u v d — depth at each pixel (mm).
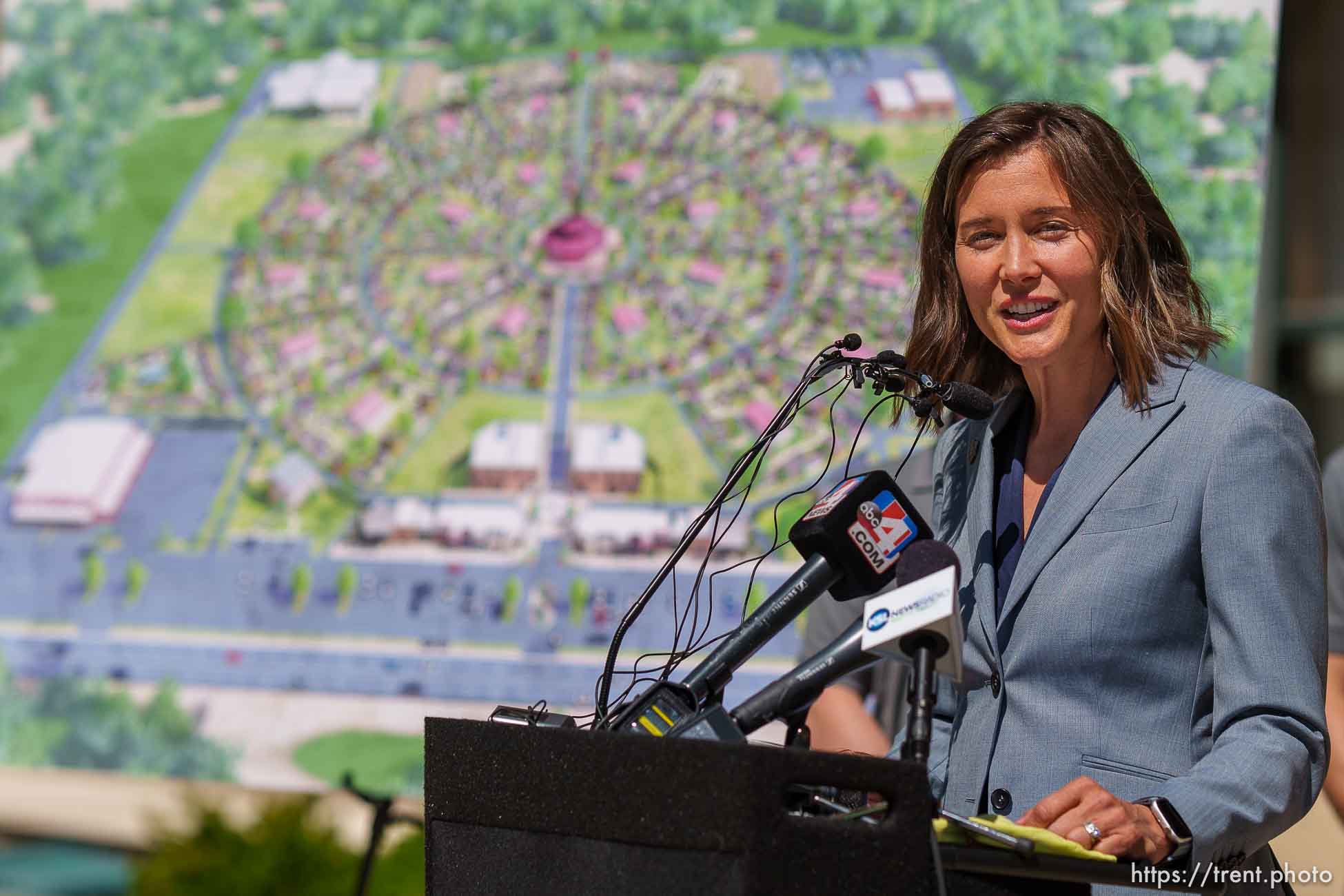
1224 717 3516
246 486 10273
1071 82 9258
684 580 9352
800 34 10180
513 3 10742
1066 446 4230
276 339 10562
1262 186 8719
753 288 9875
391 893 8836
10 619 10320
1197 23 8984
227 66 11156
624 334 10008
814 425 9359
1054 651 3820
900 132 9805
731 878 2760
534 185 10438
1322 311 9516
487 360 10148
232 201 10914
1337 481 5762
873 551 3473
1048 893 3002
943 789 4047
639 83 10445
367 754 9633
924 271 4586
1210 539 3652
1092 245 4004
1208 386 3883
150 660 10078
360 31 10984
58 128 11258
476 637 9656
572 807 2982
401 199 10633
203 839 9258
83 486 10461
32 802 10000
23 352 10867
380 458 10125
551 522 9719
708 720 3189
